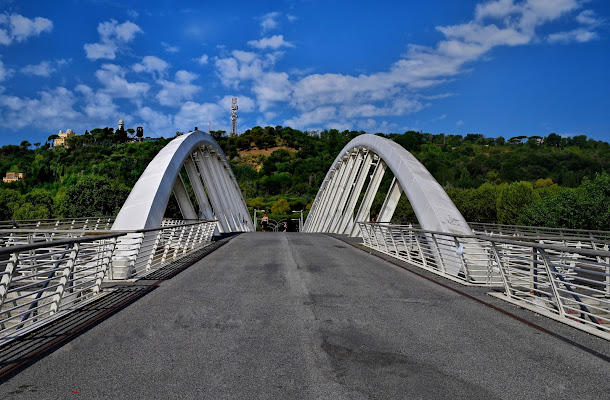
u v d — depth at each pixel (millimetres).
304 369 4164
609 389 3807
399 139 120062
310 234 31203
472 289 8688
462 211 42281
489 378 4016
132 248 10156
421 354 4668
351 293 7973
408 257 13086
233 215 34406
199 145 23750
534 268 7113
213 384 3783
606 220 21219
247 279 9375
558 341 5219
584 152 101688
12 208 41469
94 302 7004
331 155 124938
